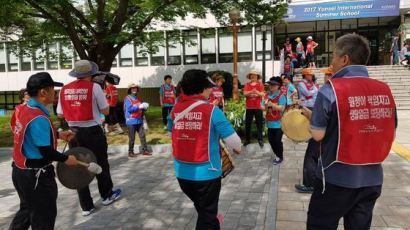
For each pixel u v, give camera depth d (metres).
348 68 2.90
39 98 3.76
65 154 4.00
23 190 3.70
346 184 2.81
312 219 3.03
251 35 22.75
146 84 24.53
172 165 8.66
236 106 11.59
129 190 6.78
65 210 5.89
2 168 9.28
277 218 4.94
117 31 13.86
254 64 22.73
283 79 8.35
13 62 26.75
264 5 14.05
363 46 2.90
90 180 4.31
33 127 3.60
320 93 2.87
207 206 3.69
